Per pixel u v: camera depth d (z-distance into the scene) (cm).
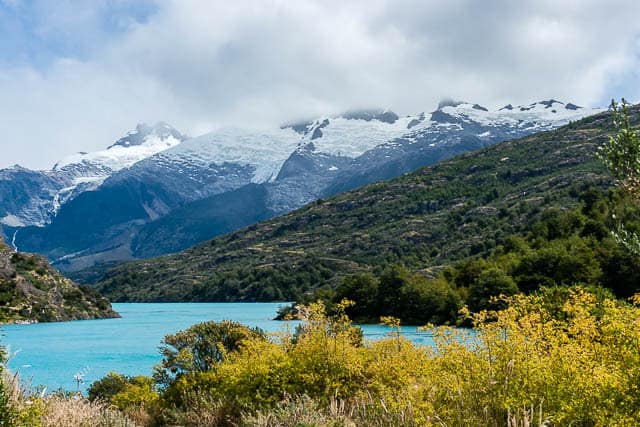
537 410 817
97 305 12925
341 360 1556
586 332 884
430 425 856
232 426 1598
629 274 6081
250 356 1783
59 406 1250
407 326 8550
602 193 10844
